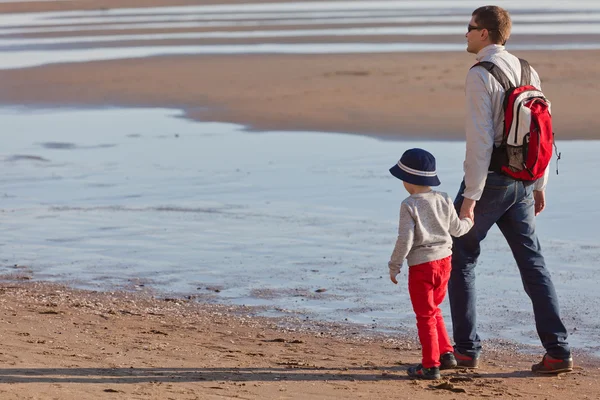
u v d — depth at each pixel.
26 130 39.34
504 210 11.69
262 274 17.36
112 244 19.94
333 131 36.84
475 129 11.24
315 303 15.50
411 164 10.98
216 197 24.91
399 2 159.50
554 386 11.16
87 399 9.18
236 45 84.88
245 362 11.92
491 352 12.87
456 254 11.92
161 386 10.15
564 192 24.28
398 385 10.96
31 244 20.05
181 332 13.70
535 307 11.80
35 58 75.06
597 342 13.20
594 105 40.84
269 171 28.67
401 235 10.94
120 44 89.06
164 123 40.53
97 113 44.56
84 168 29.91
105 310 14.94
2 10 164.00
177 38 95.12
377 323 14.38
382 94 46.44
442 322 11.91
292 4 160.75
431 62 62.84
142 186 26.70
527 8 138.25
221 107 44.44
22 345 11.99
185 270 17.73
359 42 84.56
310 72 58.84
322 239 19.98
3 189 26.66
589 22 105.62
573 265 17.36
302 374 11.34
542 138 11.33
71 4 175.62
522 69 11.62
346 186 26.03
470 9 133.25
